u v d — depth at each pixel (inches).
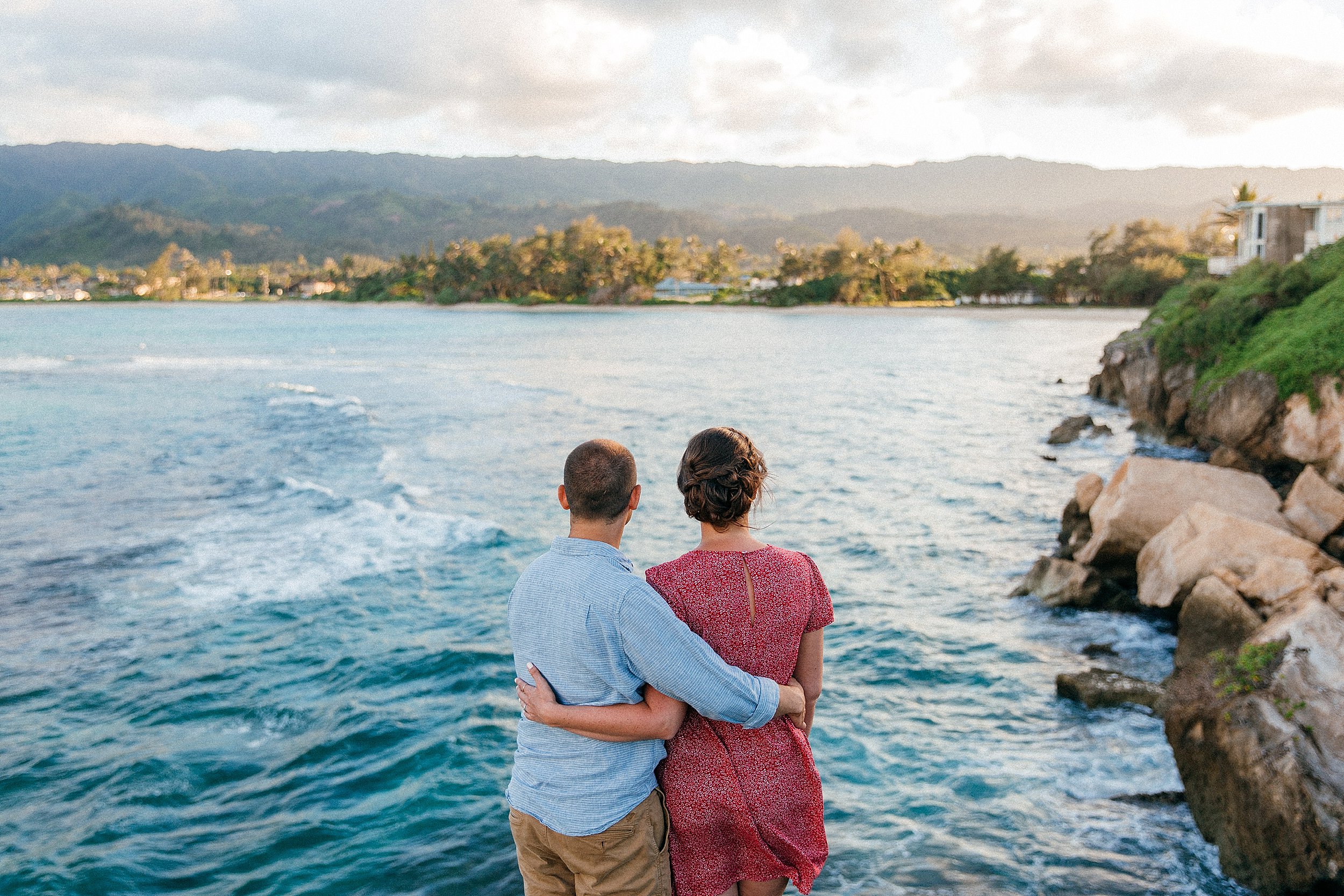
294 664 401.1
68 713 354.0
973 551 579.8
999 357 2329.0
